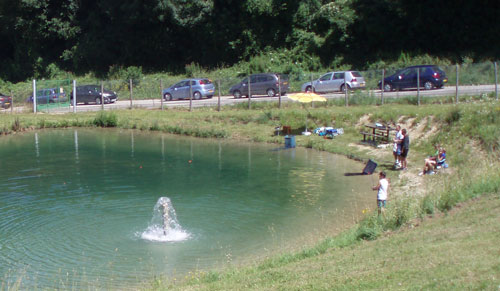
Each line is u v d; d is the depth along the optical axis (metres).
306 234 13.46
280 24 52.66
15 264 11.78
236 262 11.62
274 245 12.69
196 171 21.52
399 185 17.58
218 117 33.16
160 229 14.14
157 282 10.40
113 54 58.62
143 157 24.84
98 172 21.58
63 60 61.50
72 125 36.25
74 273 11.20
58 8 60.91
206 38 53.97
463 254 8.92
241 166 22.36
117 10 57.12
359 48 48.62
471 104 23.73
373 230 11.98
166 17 54.41
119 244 13.01
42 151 26.88
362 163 22.12
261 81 38.38
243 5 52.25
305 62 48.81
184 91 40.81
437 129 23.16
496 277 7.64
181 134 31.88
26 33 60.56
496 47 44.12
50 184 19.52
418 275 8.34
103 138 31.14
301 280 9.19
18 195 17.92
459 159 19.30
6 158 24.97
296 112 30.64
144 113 37.09
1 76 60.97
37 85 44.97
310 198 17.02
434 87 32.03
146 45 57.00
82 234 13.77
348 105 31.89
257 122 31.62
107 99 42.22
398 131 20.84
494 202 11.96
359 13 48.50
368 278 8.62
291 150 25.86
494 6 45.59
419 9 46.31
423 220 12.09
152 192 18.19
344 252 10.84
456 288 7.54
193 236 13.59
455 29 45.75
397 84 33.69
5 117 37.28
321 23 51.38
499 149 18.67
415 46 47.03
